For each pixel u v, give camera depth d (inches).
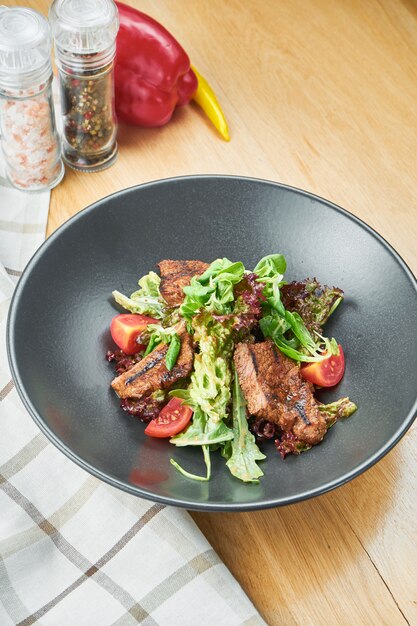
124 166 32.4
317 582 24.2
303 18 36.7
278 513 25.2
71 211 31.2
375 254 27.4
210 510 22.2
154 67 31.6
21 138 30.0
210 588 23.7
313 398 25.0
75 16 29.0
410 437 26.5
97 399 25.5
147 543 24.4
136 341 26.1
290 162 32.8
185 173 32.4
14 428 26.0
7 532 24.7
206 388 24.8
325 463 24.1
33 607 23.9
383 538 24.9
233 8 36.7
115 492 25.1
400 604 23.9
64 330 26.5
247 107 34.0
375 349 26.3
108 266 28.0
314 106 34.3
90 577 24.2
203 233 28.9
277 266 26.4
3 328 27.8
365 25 36.7
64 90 30.5
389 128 33.9
